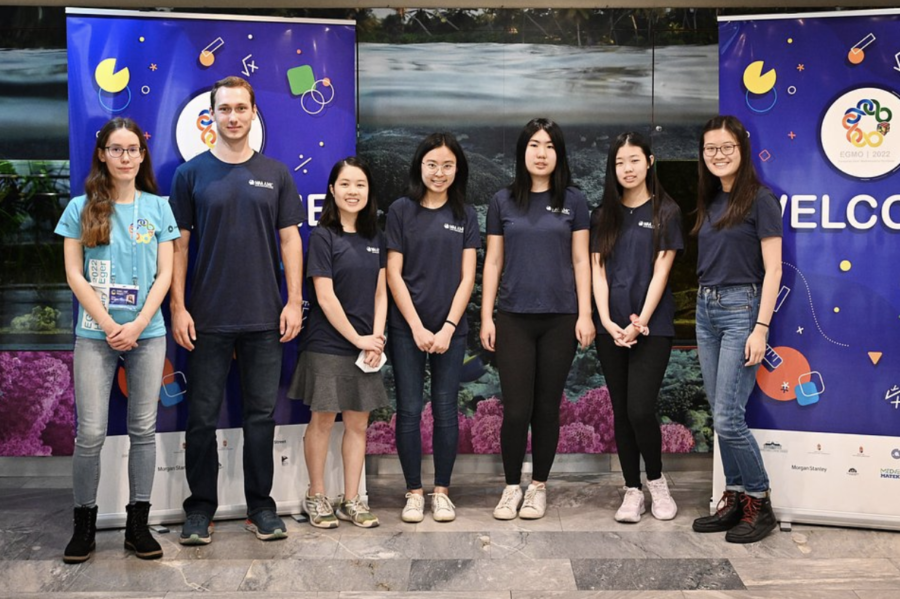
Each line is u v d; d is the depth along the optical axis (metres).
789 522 3.40
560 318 3.45
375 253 3.38
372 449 4.20
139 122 3.38
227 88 3.13
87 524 3.09
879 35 3.25
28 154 4.03
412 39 4.07
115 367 3.13
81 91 3.33
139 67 3.37
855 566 2.97
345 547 3.17
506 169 4.12
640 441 3.43
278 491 3.54
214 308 3.18
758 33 3.36
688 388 4.18
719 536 3.27
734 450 3.24
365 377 3.34
